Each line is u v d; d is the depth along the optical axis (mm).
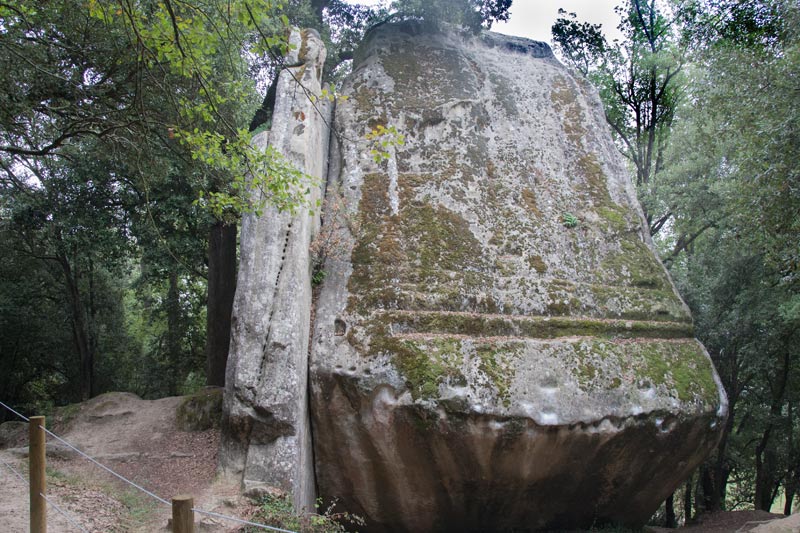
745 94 11328
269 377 7801
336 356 8297
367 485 8430
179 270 15586
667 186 14680
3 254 17312
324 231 9602
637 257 10648
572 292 9656
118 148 11352
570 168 11664
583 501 9211
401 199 10242
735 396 15219
